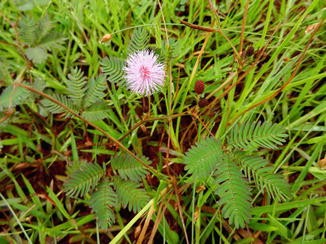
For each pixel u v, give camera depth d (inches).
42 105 6.8
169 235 5.9
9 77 7.0
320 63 6.8
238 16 8.0
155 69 5.8
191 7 7.8
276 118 7.0
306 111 7.1
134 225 6.3
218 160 5.4
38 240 6.4
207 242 6.2
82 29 7.8
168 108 6.8
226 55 7.8
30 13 8.2
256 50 7.2
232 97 6.7
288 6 7.4
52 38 7.0
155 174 6.1
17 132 7.1
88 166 5.9
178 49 7.4
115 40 7.8
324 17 5.9
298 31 7.6
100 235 6.4
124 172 5.9
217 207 6.1
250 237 5.9
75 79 6.4
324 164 5.4
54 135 7.0
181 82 7.4
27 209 6.3
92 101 6.4
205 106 6.3
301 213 6.2
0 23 8.2
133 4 8.0
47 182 6.9
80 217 6.4
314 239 6.0
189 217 6.1
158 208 6.1
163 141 7.1
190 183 6.1
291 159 6.7
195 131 7.0
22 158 6.9
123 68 6.1
